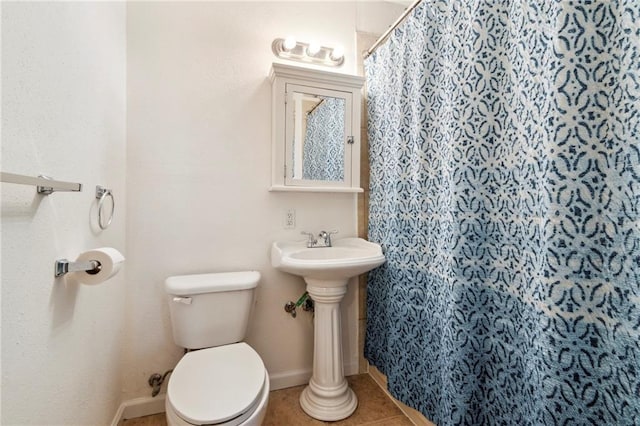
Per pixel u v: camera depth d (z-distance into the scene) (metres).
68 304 0.83
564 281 0.75
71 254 0.85
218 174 1.56
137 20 1.43
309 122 1.64
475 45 1.02
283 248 1.64
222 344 1.37
